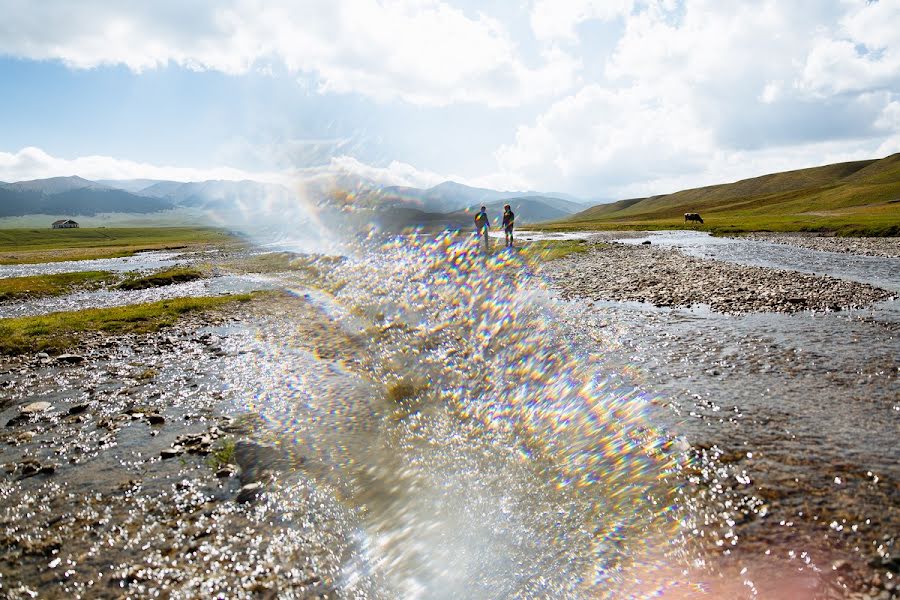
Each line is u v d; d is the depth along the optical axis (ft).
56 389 48.14
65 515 25.95
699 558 20.39
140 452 33.47
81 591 20.18
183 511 26.02
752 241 193.47
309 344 62.54
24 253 412.16
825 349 48.70
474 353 53.67
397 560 21.40
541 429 33.94
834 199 532.73
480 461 30.01
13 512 26.43
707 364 45.78
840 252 145.59
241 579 20.59
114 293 132.77
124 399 44.55
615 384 41.50
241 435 35.70
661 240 209.87
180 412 40.93
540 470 28.45
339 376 48.62
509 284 102.27
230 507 26.22
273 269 178.40
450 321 70.95
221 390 46.11
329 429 36.04
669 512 23.67
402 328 68.03
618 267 119.75
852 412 33.88
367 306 88.12
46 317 84.84
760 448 29.19
